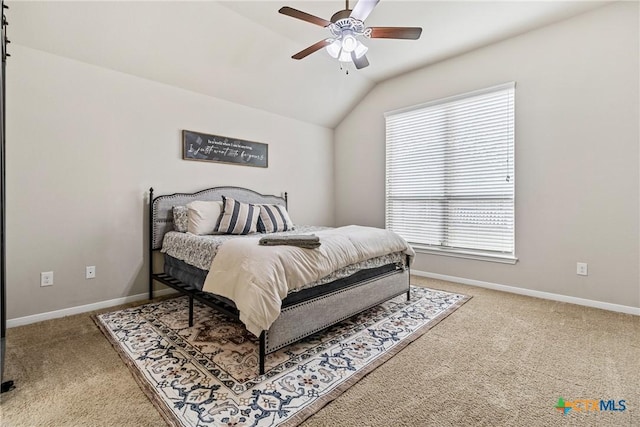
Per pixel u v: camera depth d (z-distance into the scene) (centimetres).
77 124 272
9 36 234
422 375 175
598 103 281
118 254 298
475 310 279
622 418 140
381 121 451
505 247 340
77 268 274
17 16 229
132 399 154
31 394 157
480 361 191
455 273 379
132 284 308
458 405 150
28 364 187
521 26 309
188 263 267
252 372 178
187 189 346
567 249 300
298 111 446
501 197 342
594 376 174
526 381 170
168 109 329
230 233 317
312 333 207
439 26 309
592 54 284
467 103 364
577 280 295
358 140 482
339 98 452
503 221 341
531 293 322
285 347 205
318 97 434
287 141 449
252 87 376
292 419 140
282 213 362
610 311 276
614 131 274
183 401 152
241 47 320
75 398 154
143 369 181
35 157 252
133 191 307
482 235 357
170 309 284
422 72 402
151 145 318
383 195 453
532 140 318
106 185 289
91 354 199
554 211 306
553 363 188
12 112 240
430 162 400
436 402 152
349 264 232
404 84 421
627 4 267
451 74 376
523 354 199
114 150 294
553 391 161
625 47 269
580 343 214
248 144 400
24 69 244
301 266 196
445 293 331
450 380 171
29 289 251
